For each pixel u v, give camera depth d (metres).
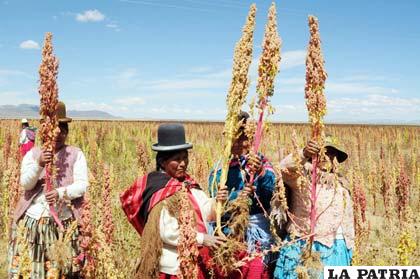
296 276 4.11
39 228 4.70
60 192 4.65
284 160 4.18
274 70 3.87
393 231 9.09
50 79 4.54
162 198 3.74
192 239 3.33
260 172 4.38
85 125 35.59
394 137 37.03
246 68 3.90
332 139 4.56
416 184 14.91
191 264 3.33
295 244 4.21
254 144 3.96
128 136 34.97
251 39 3.91
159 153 3.95
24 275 4.21
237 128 3.97
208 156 13.39
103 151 24.05
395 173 12.37
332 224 4.22
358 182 7.39
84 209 4.29
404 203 9.76
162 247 3.71
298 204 4.31
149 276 3.66
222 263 3.77
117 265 5.48
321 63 3.83
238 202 3.96
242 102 3.92
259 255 3.91
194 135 31.61
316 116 3.86
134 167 17.34
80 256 4.74
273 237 4.31
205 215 4.02
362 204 7.26
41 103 4.55
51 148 4.61
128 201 3.93
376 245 8.39
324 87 3.86
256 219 4.36
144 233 3.71
